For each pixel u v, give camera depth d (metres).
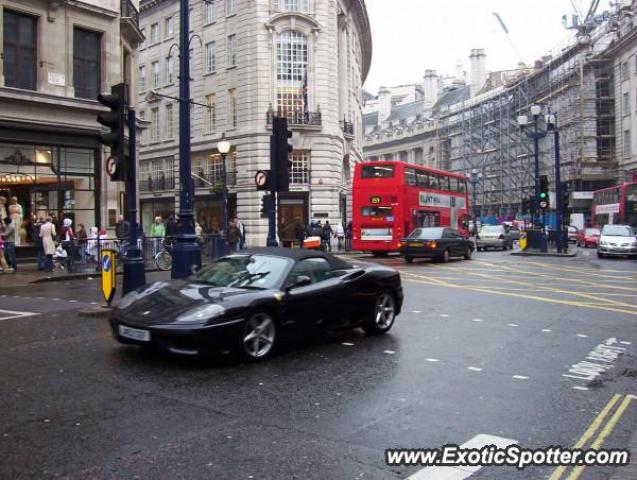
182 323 6.48
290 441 4.55
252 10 39.09
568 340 8.51
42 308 11.34
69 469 4.01
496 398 5.74
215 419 5.05
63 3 22.62
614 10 60.50
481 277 17.62
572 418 5.16
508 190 65.12
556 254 29.31
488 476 4.00
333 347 8.02
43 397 5.62
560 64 57.66
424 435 4.72
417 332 9.11
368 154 107.44
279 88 39.25
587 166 53.03
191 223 12.44
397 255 30.80
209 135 42.62
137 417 5.07
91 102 23.16
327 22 39.97
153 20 48.19
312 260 8.19
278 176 13.18
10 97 20.75
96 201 24.27
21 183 21.91
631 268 21.34
